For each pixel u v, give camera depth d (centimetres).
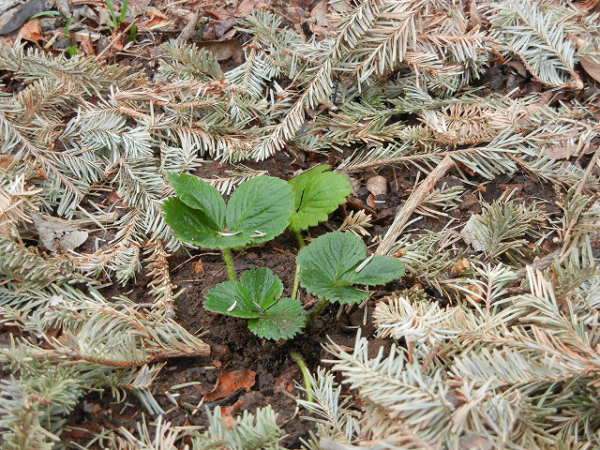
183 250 63
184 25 81
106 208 65
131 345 52
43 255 61
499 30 76
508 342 50
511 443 46
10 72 73
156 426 52
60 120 69
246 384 56
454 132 69
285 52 74
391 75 75
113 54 78
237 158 69
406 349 55
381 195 68
